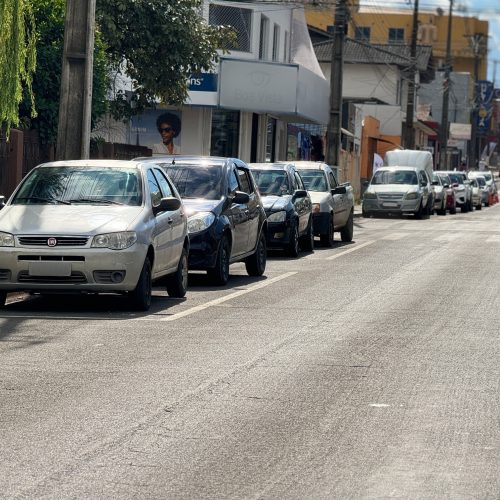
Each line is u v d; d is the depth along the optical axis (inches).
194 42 2326.5
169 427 618.2
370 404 687.7
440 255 1919.3
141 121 3206.2
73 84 1471.5
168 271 1188.5
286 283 1418.6
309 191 2096.5
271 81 3149.6
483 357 871.7
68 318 1053.2
